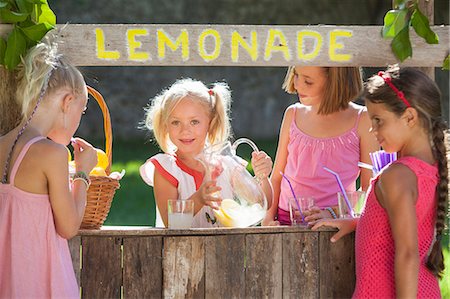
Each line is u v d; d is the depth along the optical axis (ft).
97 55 9.45
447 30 9.82
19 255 8.39
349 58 9.76
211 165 10.20
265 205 9.96
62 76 8.77
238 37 9.57
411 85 8.86
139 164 31.81
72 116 8.86
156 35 9.49
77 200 8.66
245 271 9.28
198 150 10.33
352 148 11.10
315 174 11.10
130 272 9.11
